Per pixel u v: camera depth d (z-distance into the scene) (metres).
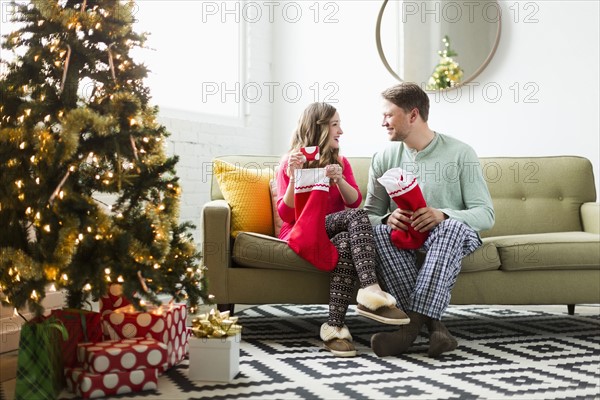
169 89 3.74
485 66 3.90
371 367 2.18
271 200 2.98
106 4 2.15
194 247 2.26
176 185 2.17
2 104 2.08
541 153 3.80
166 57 3.72
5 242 2.09
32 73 2.09
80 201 1.94
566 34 3.74
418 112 2.75
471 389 1.90
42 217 1.95
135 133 2.07
